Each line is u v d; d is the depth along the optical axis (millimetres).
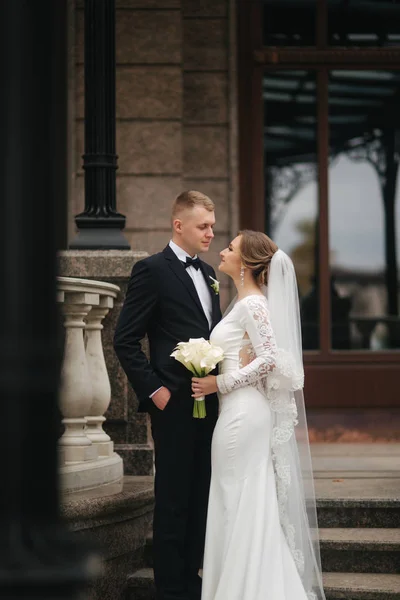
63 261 6430
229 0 9984
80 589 2295
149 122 9852
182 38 9984
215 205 10023
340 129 10289
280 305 5125
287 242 10289
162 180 9859
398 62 10234
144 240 9859
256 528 4883
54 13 2193
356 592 5426
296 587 4926
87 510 5258
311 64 10219
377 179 10297
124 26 9836
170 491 5133
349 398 10297
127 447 6516
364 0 10219
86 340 6105
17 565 2072
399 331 10312
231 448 4988
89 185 6723
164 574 5125
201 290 5367
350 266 10312
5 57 2121
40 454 2139
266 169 10258
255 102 10211
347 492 6301
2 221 2113
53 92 2186
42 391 2131
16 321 2107
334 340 10328
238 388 5039
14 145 2115
